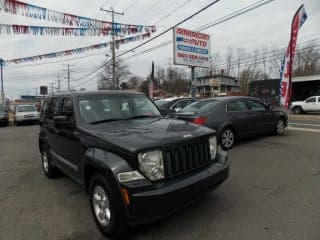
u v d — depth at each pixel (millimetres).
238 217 3436
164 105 13258
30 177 5816
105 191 3076
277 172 5188
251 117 8039
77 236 3234
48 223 3594
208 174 3264
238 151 7117
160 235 3121
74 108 4102
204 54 18016
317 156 6258
